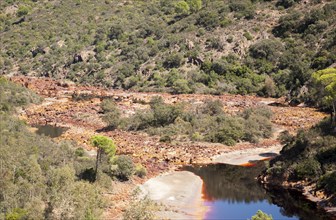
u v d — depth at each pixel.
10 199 32.53
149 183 42.06
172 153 52.81
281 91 89.94
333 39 96.06
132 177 42.22
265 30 110.75
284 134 57.69
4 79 89.50
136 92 97.62
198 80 99.31
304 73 88.12
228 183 42.78
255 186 41.91
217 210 35.81
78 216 30.89
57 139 59.00
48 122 71.94
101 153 42.16
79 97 91.94
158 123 65.56
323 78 50.03
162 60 108.06
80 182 35.84
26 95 84.56
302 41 103.62
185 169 47.31
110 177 40.44
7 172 35.44
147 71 106.25
